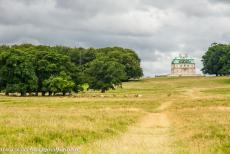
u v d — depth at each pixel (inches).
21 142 956.0
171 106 3420.3
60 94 6240.2
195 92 6102.4
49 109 2596.0
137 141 1147.9
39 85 6063.0
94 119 1756.9
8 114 1851.6
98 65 6983.3
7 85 5767.7
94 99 4495.6
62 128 1211.2
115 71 7062.0
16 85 5733.3
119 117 1980.8
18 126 1218.0
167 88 7559.1
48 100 4212.6
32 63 6028.5
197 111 2522.1
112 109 2731.3
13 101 3978.8
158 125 1784.0
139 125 1774.1
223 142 1015.0
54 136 1087.6
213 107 2933.1
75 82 6402.6
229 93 5679.1
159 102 3956.7
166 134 1402.6
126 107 3132.4
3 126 1214.3
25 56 5930.1
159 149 981.2
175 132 1427.2
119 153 887.1
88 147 947.3
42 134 1078.4
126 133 1414.9
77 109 2652.6
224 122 1578.5
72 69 6412.4
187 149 953.5
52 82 5885.8
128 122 1815.9
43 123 1328.7
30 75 5797.2
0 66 5880.9
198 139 1130.0
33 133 1079.6
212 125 1460.4
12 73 5807.1
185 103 3693.4
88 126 1334.9
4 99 4407.0
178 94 5639.8
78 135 1151.0
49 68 6077.8
